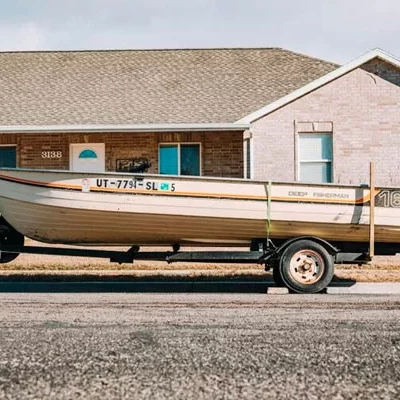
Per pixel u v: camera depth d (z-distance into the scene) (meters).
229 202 10.81
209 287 11.51
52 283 11.95
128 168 17.94
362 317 7.97
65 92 19.05
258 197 10.83
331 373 5.32
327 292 10.80
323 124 16.78
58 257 14.76
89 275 12.83
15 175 10.91
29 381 5.08
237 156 17.66
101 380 5.10
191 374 5.27
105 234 11.35
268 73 19.64
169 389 4.86
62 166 18.09
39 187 10.85
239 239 11.41
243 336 6.77
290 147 16.78
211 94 18.55
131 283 11.95
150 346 6.28
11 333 6.90
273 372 5.34
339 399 4.64
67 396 4.70
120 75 20.00
